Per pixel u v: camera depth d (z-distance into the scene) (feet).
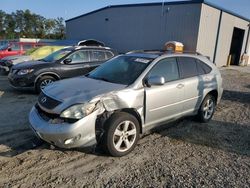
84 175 11.60
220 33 69.05
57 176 11.42
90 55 29.37
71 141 11.75
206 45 63.46
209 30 62.85
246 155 14.47
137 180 11.42
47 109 12.38
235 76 53.88
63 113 11.81
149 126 14.94
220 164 13.24
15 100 24.09
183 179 11.65
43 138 12.23
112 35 76.38
